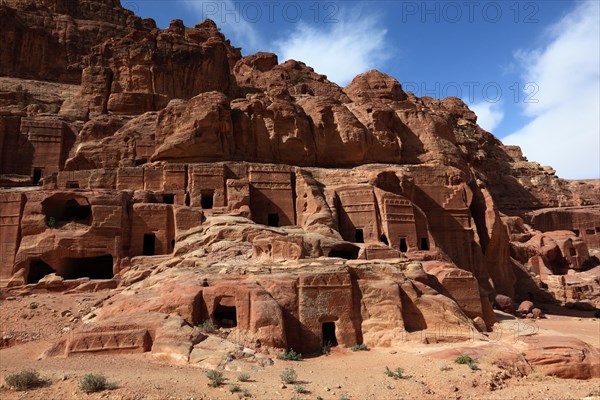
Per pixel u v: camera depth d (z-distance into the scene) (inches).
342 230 1535.4
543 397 620.1
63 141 1856.5
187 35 3134.8
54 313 956.0
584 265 2412.6
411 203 1562.5
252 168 1555.1
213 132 1663.4
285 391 569.0
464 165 2108.8
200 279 884.0
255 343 773.9
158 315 769.6
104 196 1249.4
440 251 1521.9
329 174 1673.2
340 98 3270.2
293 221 1526.8
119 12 3440.0
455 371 693.3
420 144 2103.8
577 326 1364.4
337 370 699.4
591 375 735.1
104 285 1123.9
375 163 1946.4
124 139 1717.5
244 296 834.2
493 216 1868.8
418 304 943.0
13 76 2610.7
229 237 1183.6
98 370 589.0
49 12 3083.2
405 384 635.5
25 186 1676.9
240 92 3014.3
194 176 1471.5
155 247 1257.4
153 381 546.9
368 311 914.7
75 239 1189.7
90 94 2203.5
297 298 876.6
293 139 1836.9
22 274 1146.7
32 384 520.1
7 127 1787.6
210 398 517.0
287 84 3223.4
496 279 1846.7
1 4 2807.6
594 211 2938.0
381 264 1001.5
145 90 2251.5
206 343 706.2
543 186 3523.6
